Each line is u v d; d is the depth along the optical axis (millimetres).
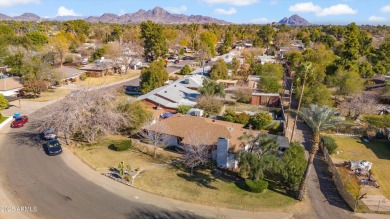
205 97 58531
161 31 119688
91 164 34969
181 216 26328
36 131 44938
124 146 38906
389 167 38219
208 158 36750
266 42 178750
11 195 28109
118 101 44094
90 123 38688
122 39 148375
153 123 44406
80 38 159500
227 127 42062
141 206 27500
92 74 90062
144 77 72188
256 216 26875
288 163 31141
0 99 54438
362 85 70938
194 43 157250
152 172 33750
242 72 92688
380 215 27656
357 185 33188
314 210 28172
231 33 192125
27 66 67188
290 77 93625
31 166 33938
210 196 29500
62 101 39625
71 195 28641
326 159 39312
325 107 29938
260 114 49594
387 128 48031
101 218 25547
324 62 90938
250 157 31000
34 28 178625
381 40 183500
